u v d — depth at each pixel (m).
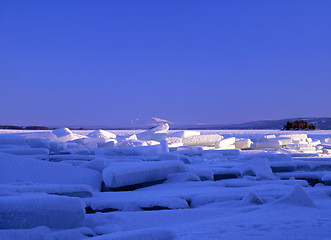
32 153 11.12
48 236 3.00
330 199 5.44
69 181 7.08
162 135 24.58
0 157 7.09
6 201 3.23
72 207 3.38
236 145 21.81
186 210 4.34
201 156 14.55
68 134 22.00
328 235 2.87
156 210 4.65
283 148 20.59
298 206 4.37
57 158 10.84
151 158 11.60
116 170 6.87
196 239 2.86
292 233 2.95
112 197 5.38
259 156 12.39
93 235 3.32
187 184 7.36
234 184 7.24
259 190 5.85
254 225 3.31
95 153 13.99
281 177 8.55
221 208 4.59
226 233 3.04
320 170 9.95
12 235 2.90
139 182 7.29
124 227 3.62
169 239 2.57
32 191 4.92
